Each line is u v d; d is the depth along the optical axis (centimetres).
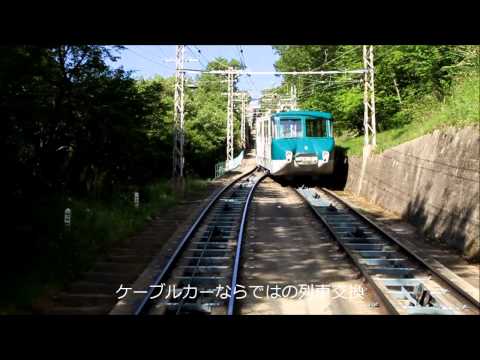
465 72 2003
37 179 1408
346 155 2870
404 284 958
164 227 1606
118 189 1947
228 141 4500
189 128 3944
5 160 1155
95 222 1372
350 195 2544
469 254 1221
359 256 1193
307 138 2491
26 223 1153
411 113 2723
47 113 1313
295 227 1587
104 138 1667
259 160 3322
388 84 3053
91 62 1527
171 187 2456
